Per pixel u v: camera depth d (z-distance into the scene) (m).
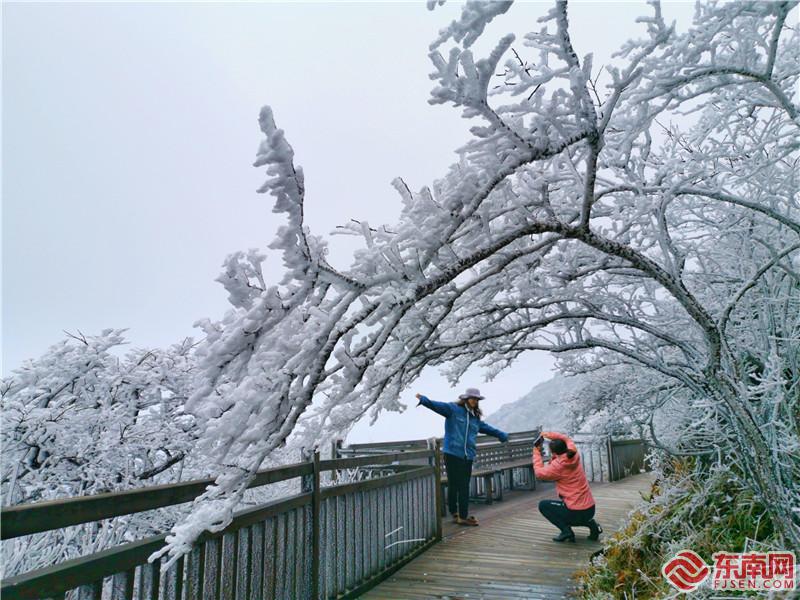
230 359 1.40
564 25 1.54
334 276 1.48
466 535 5.73
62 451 3.57
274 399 1.42
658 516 3.75
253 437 1.42
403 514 4.80
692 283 2.96
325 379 1.62
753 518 3.06
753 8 1.67
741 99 2.21
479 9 1.29
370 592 3.89
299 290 1.43
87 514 1.77
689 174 2.11
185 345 4.47
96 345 3.98
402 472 4.83
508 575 4.24
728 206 2.48
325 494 3.55
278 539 3.01
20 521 1.54
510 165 1.60
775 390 2.32
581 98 1.60
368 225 1.68
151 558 1.36
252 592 2.73
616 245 1.88
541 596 3.73
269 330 1.42
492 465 8.86
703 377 2.35
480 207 1.77
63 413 3.58
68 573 1.66
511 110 1.58
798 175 2.52
